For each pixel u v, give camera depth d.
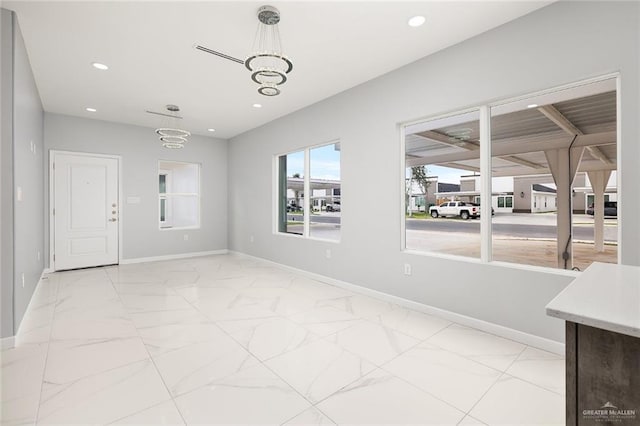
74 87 4.02
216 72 3.59
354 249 4.03
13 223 2.47
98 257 5.59
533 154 2.70
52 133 5.12
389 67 3.46
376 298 3.76
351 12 2.50
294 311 3.31
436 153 3.34
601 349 0.94
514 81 2.59
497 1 2.35
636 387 0.89
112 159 5.72
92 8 2.43
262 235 5.92
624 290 1.14
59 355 2.34
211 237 6.97
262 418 1.67
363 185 3.90
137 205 5.99
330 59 3.27
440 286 3.13
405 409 1.75
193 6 2.42
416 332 2.78
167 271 5.24
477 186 3.03
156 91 4.18
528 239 2.71
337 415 1.70
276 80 2.65
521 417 1.68
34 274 3.70
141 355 2.35
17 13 2.48
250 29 2.74
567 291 1.14
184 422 1.64
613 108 2.30
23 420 1.63
